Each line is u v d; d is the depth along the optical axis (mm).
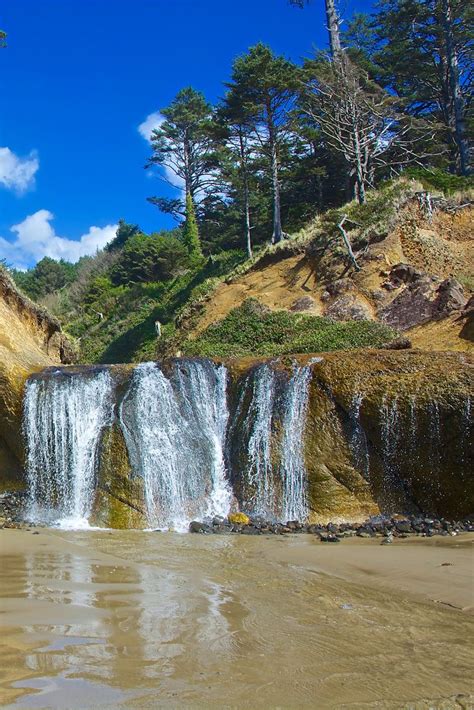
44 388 16391
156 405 16469
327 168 46250
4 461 16359
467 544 10633
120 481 15172
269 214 48812
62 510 15477
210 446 16500
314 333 25328
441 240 28641
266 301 30078
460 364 14648
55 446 16094
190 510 15320
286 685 4145
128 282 60719
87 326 53594
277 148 40906
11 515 14867
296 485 15094
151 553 10055
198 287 40062
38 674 4102
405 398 14516
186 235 58719
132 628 5355
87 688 3881
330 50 41531
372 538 11844
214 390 17328
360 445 14992
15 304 23234
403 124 40688
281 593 7145
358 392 15148
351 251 28250
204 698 3828
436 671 4516
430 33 43625
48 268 83688
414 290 24797
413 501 14430
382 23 49250
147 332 41750
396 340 21219
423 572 8250
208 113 63125
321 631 5520
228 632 5375
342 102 35438
